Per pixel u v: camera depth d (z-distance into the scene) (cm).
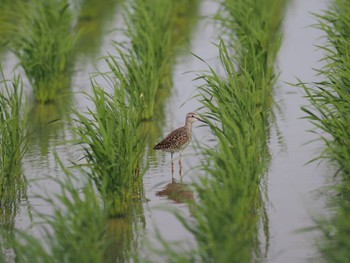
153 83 2169
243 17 2508
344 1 2566
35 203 1630
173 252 1230
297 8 3328
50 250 1346
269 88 2212
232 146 1511
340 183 1600
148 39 2281
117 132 1577
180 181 1712
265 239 1381
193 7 3503
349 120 1504
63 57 2594
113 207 1513
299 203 1527
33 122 2212
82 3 3322
